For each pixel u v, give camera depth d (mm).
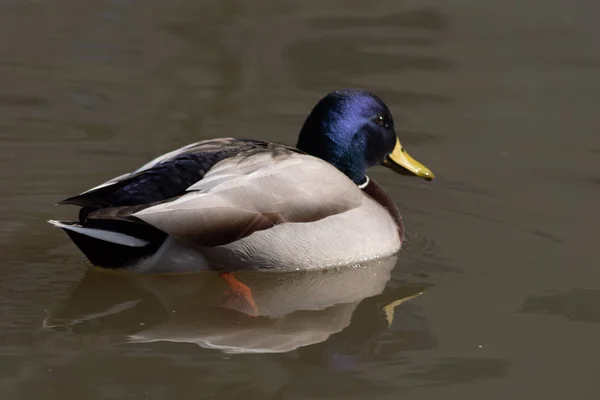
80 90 16562
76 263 11570
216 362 9469
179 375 9188
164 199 10875
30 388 8867
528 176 14219
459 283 11227
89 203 10859
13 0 20375
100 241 10828
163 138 15055
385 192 12797
